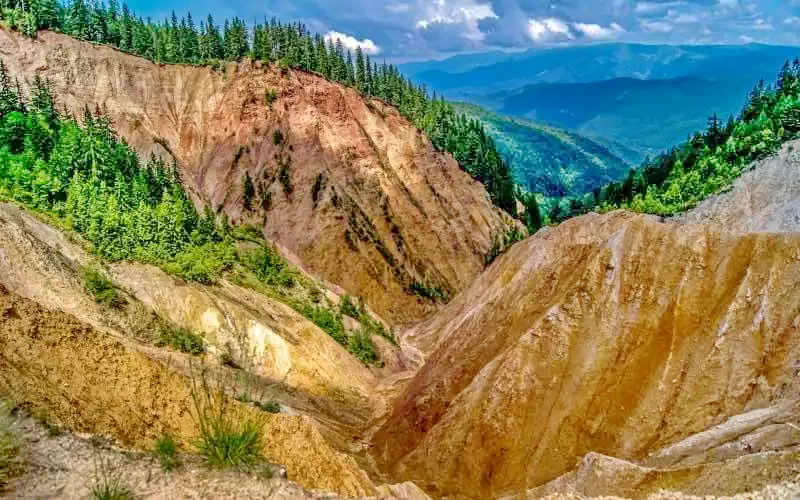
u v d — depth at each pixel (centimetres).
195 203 9988
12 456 1126
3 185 5572
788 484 1889
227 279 6412
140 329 4419
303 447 1919
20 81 9962
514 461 3956
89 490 1066
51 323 1902
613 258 4500
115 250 5334
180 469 1198
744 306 3878
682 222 4662
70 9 11700
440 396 4922
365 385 6291
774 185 4450
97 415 1570
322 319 6906
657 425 3719
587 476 2733
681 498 2148
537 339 4362
